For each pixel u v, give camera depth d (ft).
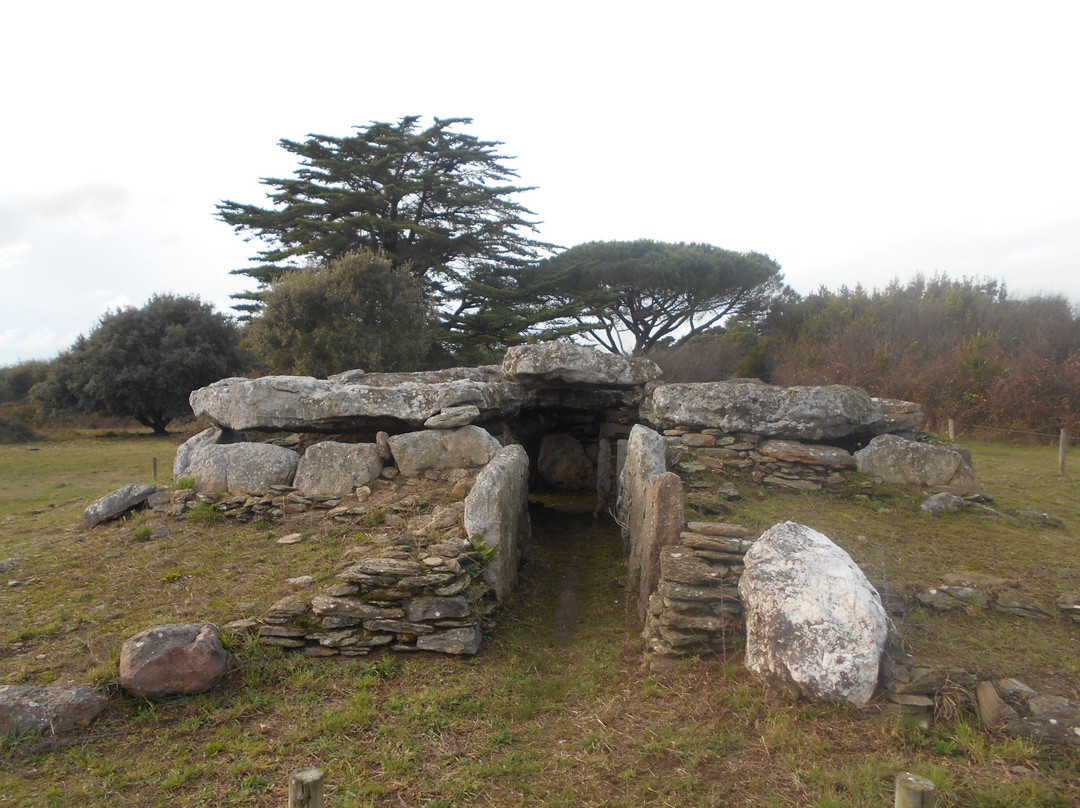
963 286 77.10
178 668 16.14
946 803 11.44
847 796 11.73
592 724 15.15
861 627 14.37
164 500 27.25
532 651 19.43
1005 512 25.94
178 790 13.24
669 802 12.21
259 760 13.99
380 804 12.58
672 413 30.50
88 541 25.12
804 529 16.51
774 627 14.92
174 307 97.40
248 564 22.50
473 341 89.97
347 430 30.58
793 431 28.86
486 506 21.98
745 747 13.48
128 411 92.73
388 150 92.12
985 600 17.93
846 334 70.49
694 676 16.17
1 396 125.18
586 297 88.38
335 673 17.35
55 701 15.16
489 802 12.63
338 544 23.49
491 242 97.40
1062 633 16.75
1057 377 49.65
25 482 44.75
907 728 13.39
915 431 31.17
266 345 72.79
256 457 28.04
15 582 21.85
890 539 22.71
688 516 23.65
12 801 12.96
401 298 76.48
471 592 19.75
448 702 16.15
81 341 97.76
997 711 13.56
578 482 43.04
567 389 37.11
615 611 22.25
